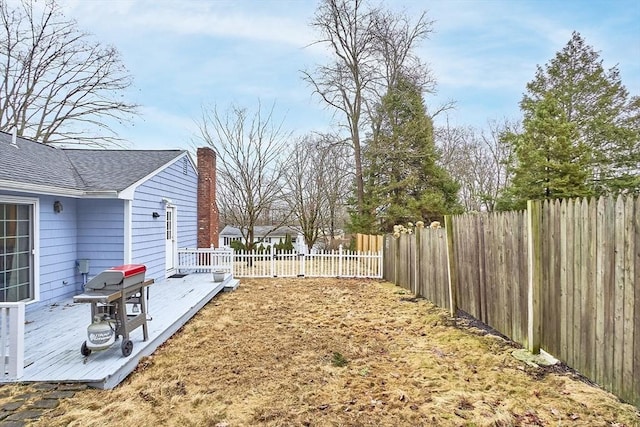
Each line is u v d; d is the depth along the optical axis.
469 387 3.72
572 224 3.81
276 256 12.52
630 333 3.09
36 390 3.63
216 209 14.30
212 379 4.02
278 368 4.32
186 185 11.98
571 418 3.04
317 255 12.16
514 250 4.90
